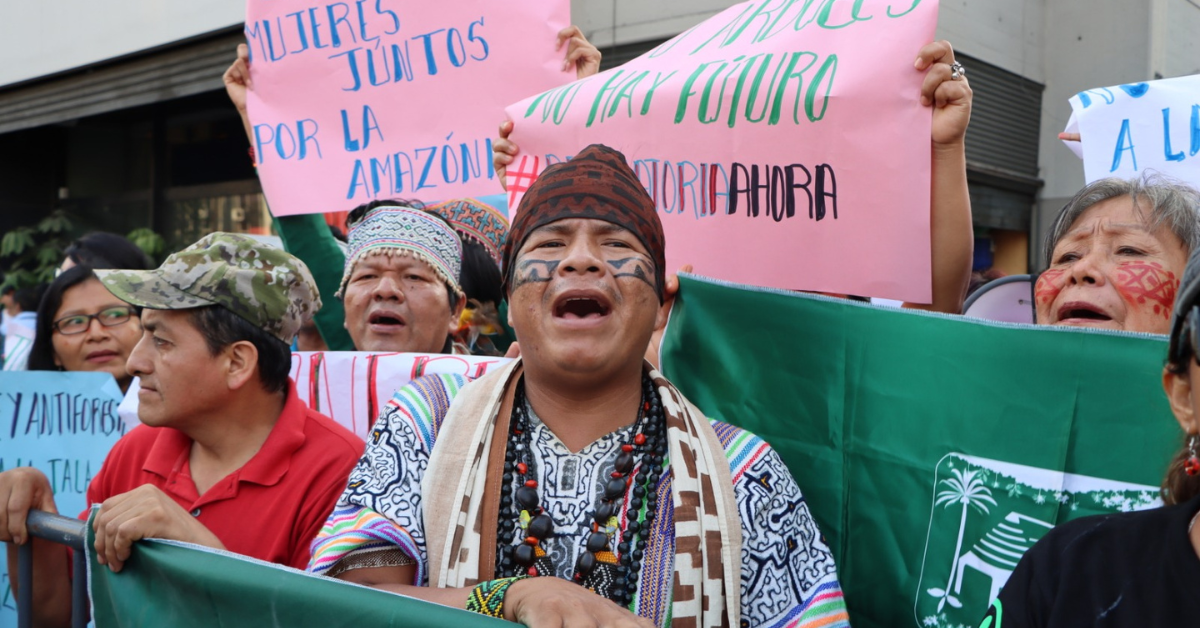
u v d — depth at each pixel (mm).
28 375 2375
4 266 8727
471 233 3014
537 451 1387
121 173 8703
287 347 1843
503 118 2490
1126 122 2078
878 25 1848
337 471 1770
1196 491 1117
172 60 6637
